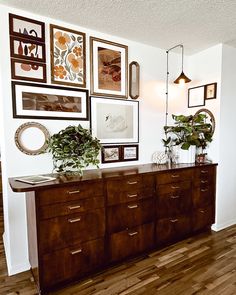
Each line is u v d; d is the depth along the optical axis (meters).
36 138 2.06
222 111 2.82
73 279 1.83
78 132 1.99
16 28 1.93
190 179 2.56
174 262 2.14
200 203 2.69
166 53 2.93
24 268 2.05
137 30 2.36
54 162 2.13
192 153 2.82
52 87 2.13
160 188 2.30
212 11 1.99
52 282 1.71
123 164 2.62
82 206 1.82
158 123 2.90
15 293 1.74
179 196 2.47
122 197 2.04
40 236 1.63
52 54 2.11
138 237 2.17
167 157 2.86
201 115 2.79
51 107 2.13
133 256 2.19
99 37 2.39
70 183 1.74
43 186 1.62
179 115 2.98
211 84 2.87
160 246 2.40
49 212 1.66
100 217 1.92
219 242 2.54
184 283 1.83
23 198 2.04
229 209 3.03
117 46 2.51
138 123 2.71
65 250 1.75
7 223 2.05
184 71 3.13
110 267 2.06
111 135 2.52
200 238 2.65
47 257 1.67
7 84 1.92
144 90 2.75
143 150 2.78
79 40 2.26
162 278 1.90
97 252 1.92
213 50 2.83
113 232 2.01
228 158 2.96
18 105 1.97
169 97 2.99
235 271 1.99
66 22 2.17
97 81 2.39
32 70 2.02
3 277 1.94
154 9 1.95
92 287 1.80
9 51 1.91
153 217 2.27
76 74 2.26
